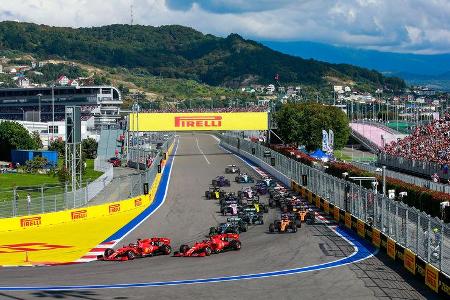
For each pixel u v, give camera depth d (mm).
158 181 93250
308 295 34438
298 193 78375
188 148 166500
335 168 88438
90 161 138375
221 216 64188
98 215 65875
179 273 40031
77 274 40438
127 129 130000
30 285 37312
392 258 43438
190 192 82500
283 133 138250
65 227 59594
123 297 34312
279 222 54375
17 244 51719
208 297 34250
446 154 104938
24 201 68250
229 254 45812
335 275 38906
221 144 180000
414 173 106875
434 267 35250
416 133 138250
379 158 125875
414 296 34031
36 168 112750
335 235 52500
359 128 196250
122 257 45125
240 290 35656
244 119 134125
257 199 69188
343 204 59000
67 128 72188
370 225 49844
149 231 56938
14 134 135875
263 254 45531
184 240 52500
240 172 103500
